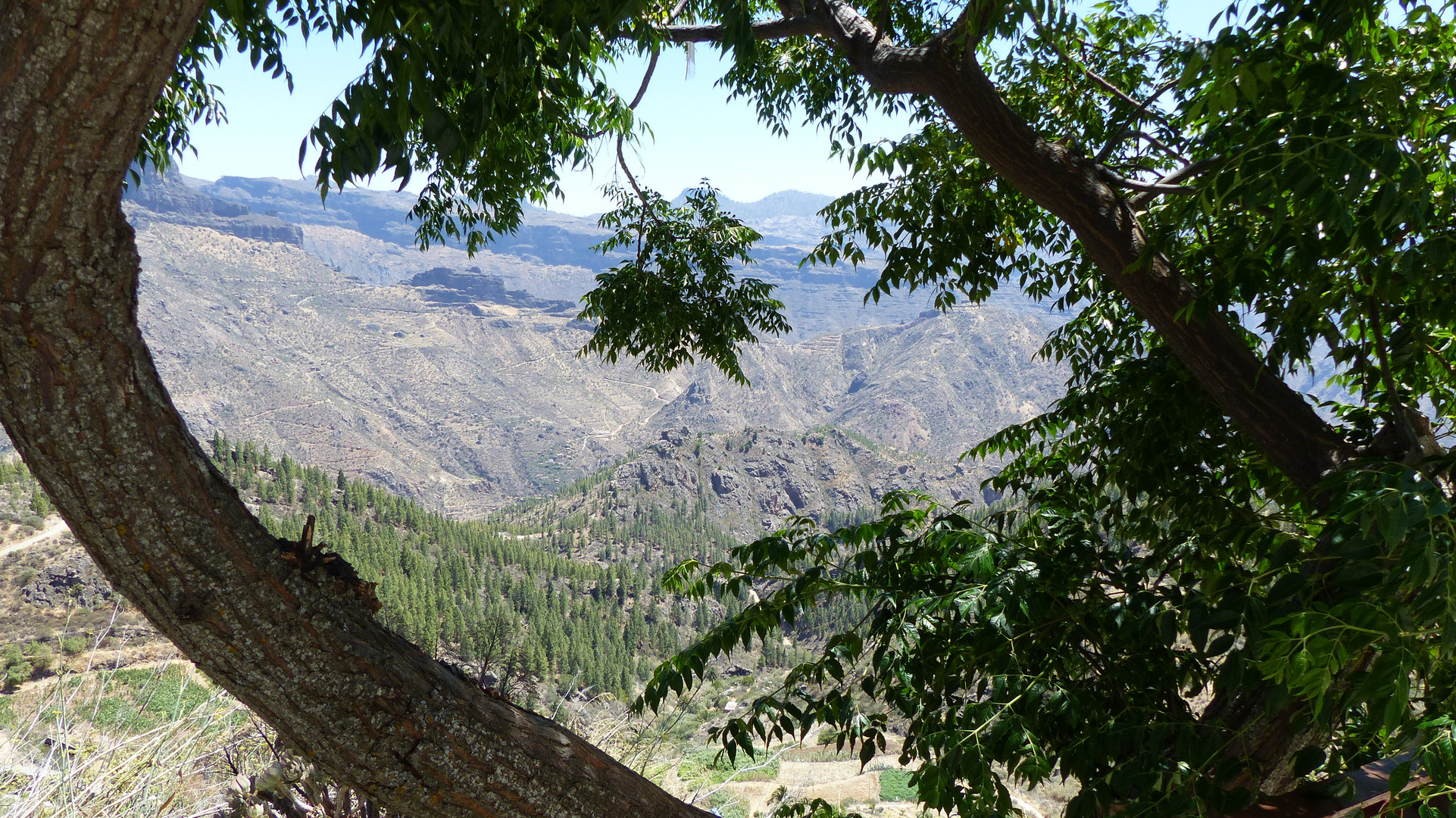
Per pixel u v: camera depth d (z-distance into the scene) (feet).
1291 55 7.01
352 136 4.87
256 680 4.72
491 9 4.99
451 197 18.44
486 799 5.38
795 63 19.29
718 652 8.83
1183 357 9.43
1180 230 9.30
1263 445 9.13
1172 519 11.57
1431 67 8.40
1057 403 12.85
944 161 14.25
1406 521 4.85
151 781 8.57
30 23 3.31
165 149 15.89
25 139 3.43
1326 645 4.93
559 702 10.95
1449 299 6.68
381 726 5.02
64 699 8.84
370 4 4.95
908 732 8.28
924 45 9.97
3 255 3.62
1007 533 10.48
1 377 3.87
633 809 6.19
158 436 4.26
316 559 5.06
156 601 4.43
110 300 3.93
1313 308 7.73
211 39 13.82
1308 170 5.57
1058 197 9.73
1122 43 14.96
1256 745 7.21
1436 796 4.92
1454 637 4.55
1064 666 8.29
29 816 7.61
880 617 8.59
